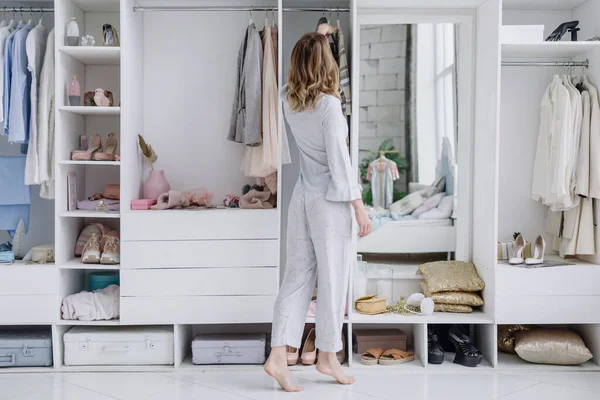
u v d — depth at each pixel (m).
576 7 3.96
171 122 3.95
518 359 3.65
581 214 3.65
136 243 3.45
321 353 3.21
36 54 3.52
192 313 3.47
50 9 3.71
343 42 3.56
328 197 2.99
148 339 3.48
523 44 3.54
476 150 3.82
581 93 3.68
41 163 3.47
